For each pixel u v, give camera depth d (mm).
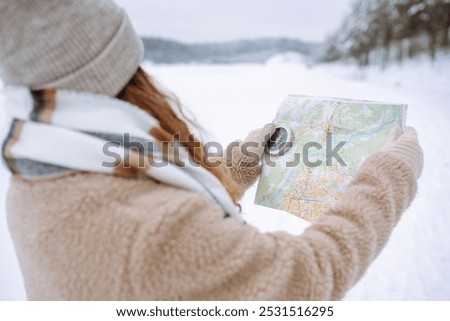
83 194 432
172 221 424
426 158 3773
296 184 809
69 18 452
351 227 522
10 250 1872
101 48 476
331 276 490
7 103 479
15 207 471
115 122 470
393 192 573
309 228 535
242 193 877
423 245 2240
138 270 416
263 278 440
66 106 461
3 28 450
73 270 434
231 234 442
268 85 8500
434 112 5738
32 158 438
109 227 422
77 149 432
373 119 805
